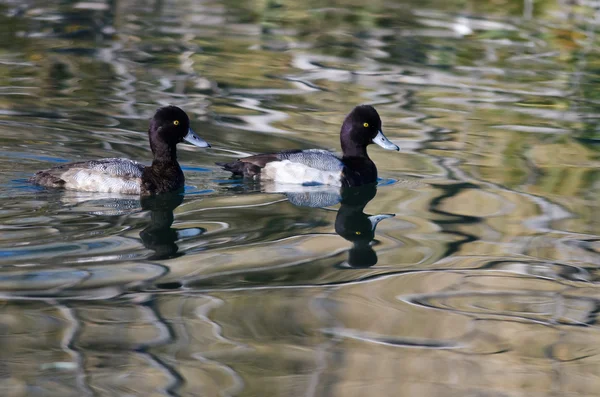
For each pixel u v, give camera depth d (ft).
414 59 73.51
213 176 45.91
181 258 34.01
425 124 56.49
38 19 82.02
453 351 27.73
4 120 51.93
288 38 79.41
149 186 42.04
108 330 27.89
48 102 56.70
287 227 38.55
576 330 29.43
